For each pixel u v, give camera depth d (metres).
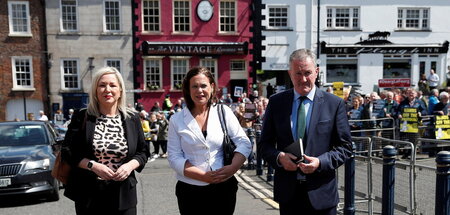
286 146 3.43
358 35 23.97
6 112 22.02
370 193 5.69
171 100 23.09
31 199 7.31
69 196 3.45
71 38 22.27
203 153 3.41
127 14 22.55
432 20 24.45
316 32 23.66
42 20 22.03
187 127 3.45
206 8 23.11
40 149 7.34
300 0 23.45
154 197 7.25
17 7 21.86
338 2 23.73
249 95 23.44
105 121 3.54
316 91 3.48
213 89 3.59
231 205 3.50
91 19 22.33
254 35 23.47
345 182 5.41
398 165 5.30
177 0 22.98
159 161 12.08
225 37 23.36
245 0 23.34
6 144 7.63
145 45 22.39
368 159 5.72
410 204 5.04
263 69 23.66
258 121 11.49
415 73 24.47
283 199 3.38
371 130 10.27
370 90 24.16
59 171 3.48
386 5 24.06
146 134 12.84
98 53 22.48
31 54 22.02
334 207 3.45
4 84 21.89
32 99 22.19
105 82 3.50
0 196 7.50
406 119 10.23
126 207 3.46
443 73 24.66
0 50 21.73
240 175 9.27
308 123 3.40
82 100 22.44
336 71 24.11
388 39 24.14
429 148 8.52
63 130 16.41
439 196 3.65
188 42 23.00
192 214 3.42
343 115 3.41
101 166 3.33
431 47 24.34
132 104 22.77
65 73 22.47
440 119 9.48
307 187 3.32
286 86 24.03
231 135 3.54
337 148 3.34
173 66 23.08
